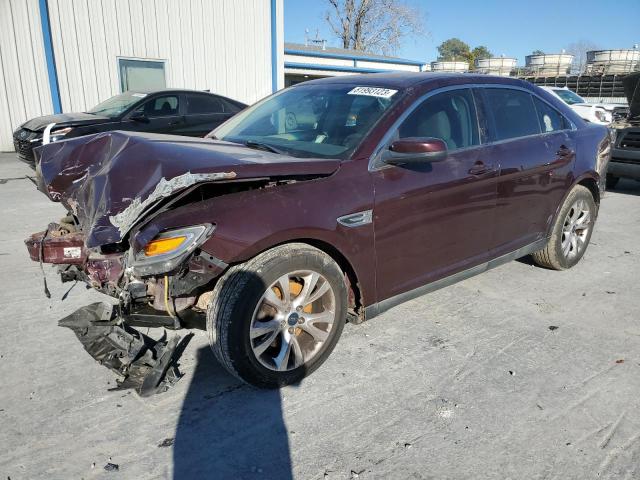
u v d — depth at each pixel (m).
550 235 4.50
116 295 2.84
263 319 2.80
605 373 3.08
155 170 2.65
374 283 3.16
